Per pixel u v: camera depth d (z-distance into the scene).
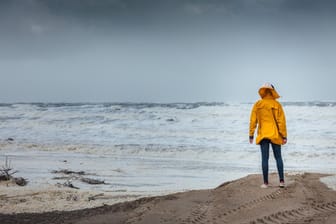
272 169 18.06
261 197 7.83
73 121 38.88
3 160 20.30
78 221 7.40
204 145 26.02
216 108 45.78
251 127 8.70
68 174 16.30
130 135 30.81
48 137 30.16
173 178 15.95
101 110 46.19
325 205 7.00
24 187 12.54
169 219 7.03
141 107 48.31
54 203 9.59
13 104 55.56
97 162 20.11
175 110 44.91
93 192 11.60
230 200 7.92
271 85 8.71
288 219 6.27
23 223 7.45
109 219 7.39
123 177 16.00
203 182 14.99
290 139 27.50
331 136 28.23
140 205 8.36
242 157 22.03
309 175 10.56
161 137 29.72
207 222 6.64
